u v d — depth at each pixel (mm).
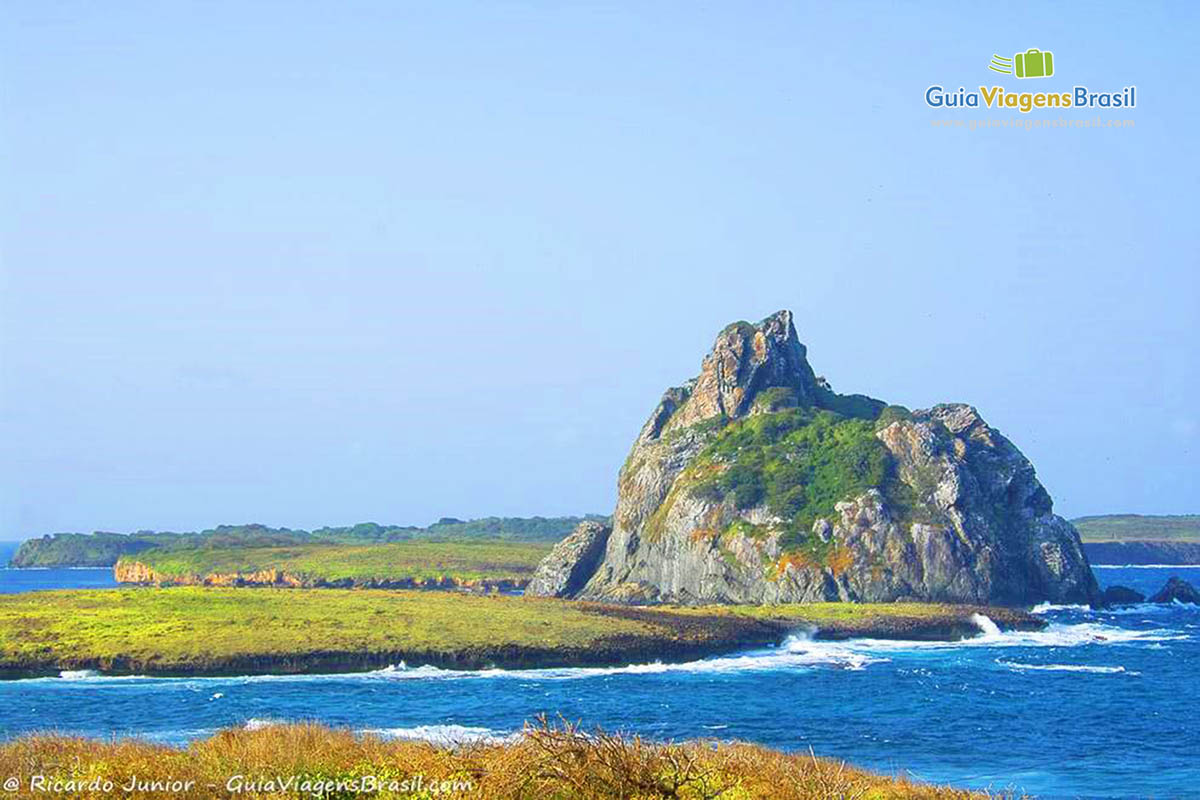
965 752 63531
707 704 81500
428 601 129875
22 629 106062
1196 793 52219
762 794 31922
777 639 128250
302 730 38156
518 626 114750
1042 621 148125
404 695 84812
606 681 95750
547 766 29547
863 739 67375
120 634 104438
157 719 70688
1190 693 89938
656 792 29328
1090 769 58594
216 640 102438
